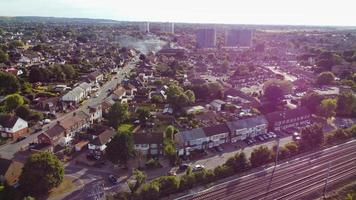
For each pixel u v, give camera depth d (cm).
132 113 13750
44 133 10388
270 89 16150
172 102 14425
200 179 8550
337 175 9488
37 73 18750
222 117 13675
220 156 10462
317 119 14212
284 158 10350
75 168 9269
